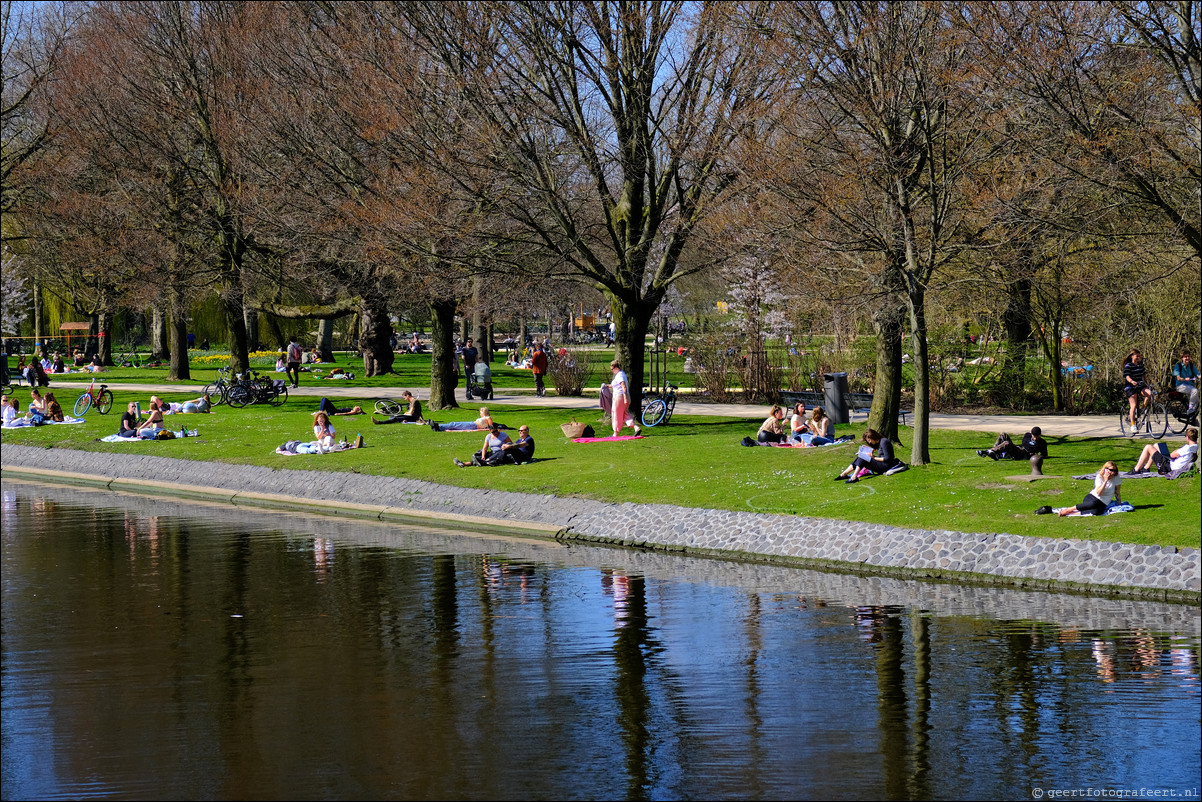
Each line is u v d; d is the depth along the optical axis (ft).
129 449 110.83
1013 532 62.03
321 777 36.22
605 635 51.60
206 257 145.38
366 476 92.22
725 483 79.25
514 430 108.17
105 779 36.17
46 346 232.73
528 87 93.97
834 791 34.42
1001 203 70.59
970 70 68.44
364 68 98.78
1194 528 58.75
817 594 58.13
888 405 85.56
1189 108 64.13
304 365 212.23
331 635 52.70
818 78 76.02
